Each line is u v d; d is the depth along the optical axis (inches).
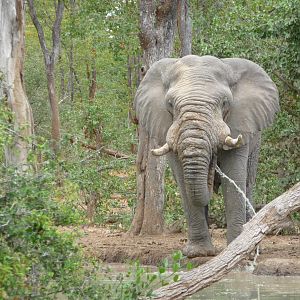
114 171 1019.3
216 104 593.3
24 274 326.3
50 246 347.9
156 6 840.3
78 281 355.6
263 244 697.6
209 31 1042.1
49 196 354.0
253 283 547.2
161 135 628.4
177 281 368.8
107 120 1135.6
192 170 569.6
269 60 812.0
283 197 373.7
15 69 506.9
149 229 794.2
